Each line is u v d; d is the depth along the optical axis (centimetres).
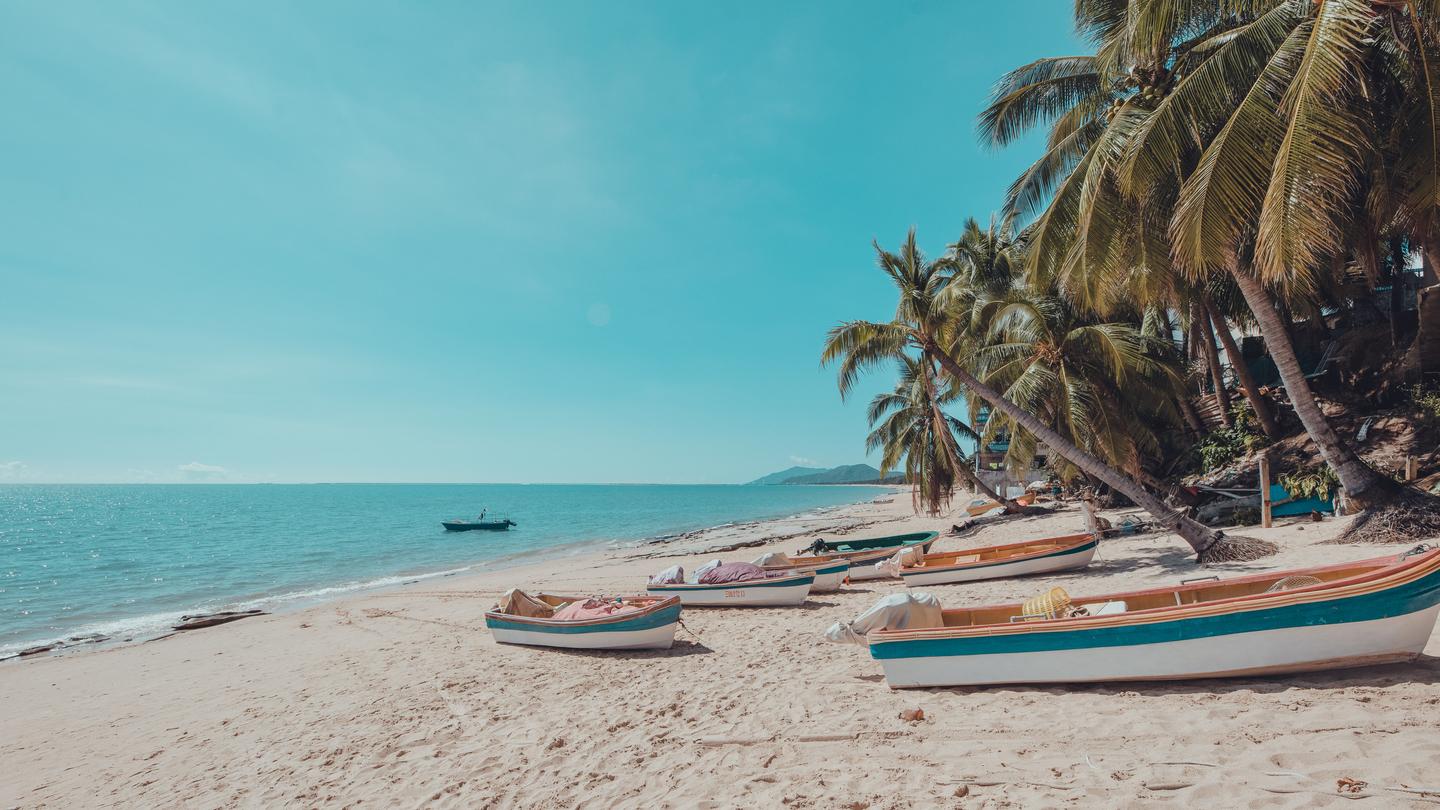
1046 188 1680
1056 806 410
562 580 2339
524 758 634
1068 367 1933
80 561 3662
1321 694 521
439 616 1659
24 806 682
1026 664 635
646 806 498
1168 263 1192
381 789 600
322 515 8894
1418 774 384
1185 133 1015
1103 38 1366
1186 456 2347
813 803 461
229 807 604
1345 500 1387
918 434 3112
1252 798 388
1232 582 666
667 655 1005
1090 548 1322
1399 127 1012
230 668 1275
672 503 13000
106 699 1121
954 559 1473
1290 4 978
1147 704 557
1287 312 2047
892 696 675
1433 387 1717
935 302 1461
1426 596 524
